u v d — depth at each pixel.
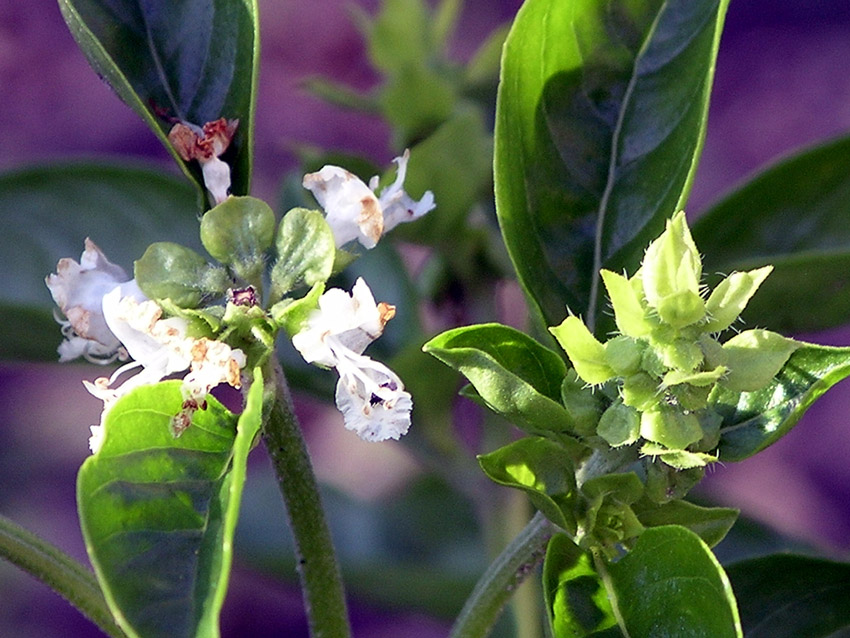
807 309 0.21
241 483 0.15
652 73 0.18
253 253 0.17
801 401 0.16
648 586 0.16
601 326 0.18
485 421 0.23
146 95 0.18
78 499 0.15
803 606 0.19
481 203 0.23
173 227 0.23
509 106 0.18
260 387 0.15
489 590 0.17
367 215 0.17
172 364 0.16
